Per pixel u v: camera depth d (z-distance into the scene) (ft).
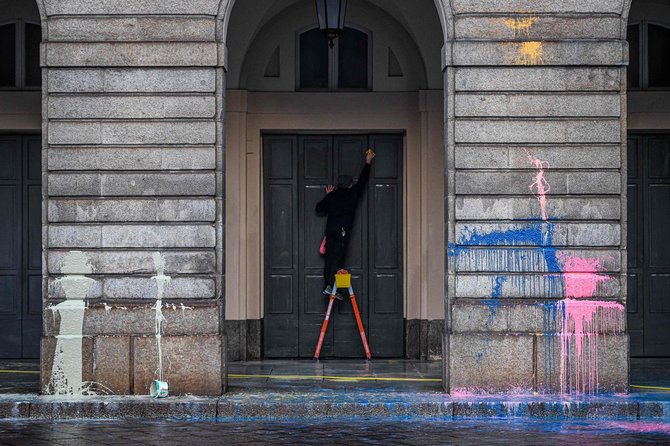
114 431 45.88
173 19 53.26
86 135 53.16
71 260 52.95
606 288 53.31
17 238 67.82
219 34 53.47
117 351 52.26
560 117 53.47
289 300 68.85
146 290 52.85
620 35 53.67
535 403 50.26
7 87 67.00
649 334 68.18
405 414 50.16
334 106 67.77
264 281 68.80
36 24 67.15
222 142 53.52
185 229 53.06
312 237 68.95
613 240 53.47
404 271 68.49
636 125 67.00
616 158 53.52
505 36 53.47
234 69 66.54
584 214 53.47
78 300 52.75
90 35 53.26
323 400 50.85
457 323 52.90
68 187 53.11
